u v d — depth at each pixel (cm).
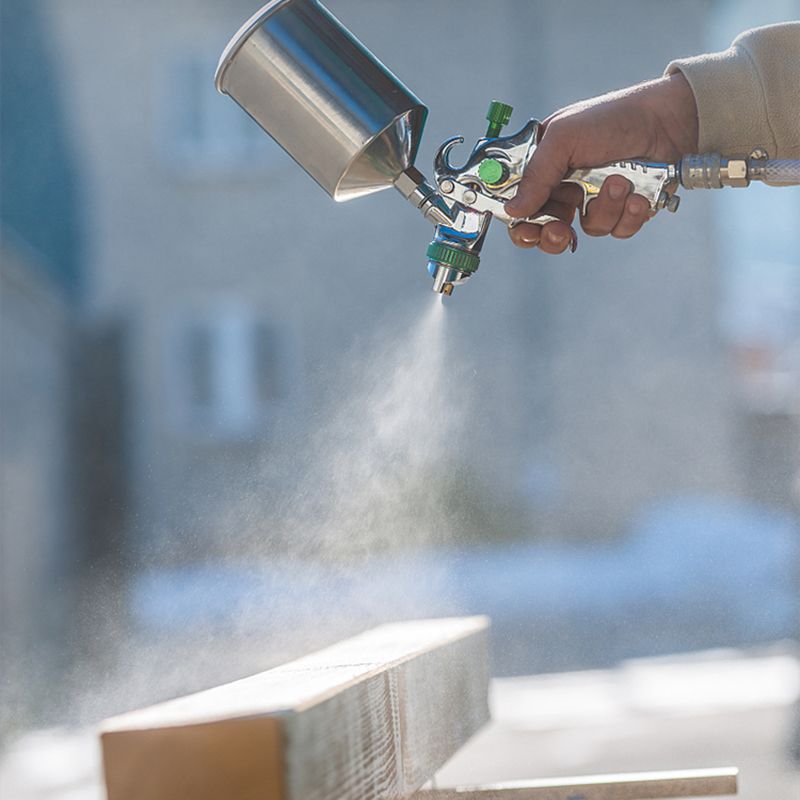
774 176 225
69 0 2136
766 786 552
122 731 134
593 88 2145
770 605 1504
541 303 2102
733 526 1795
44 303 1894
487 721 261
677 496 2066
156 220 2142
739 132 230
